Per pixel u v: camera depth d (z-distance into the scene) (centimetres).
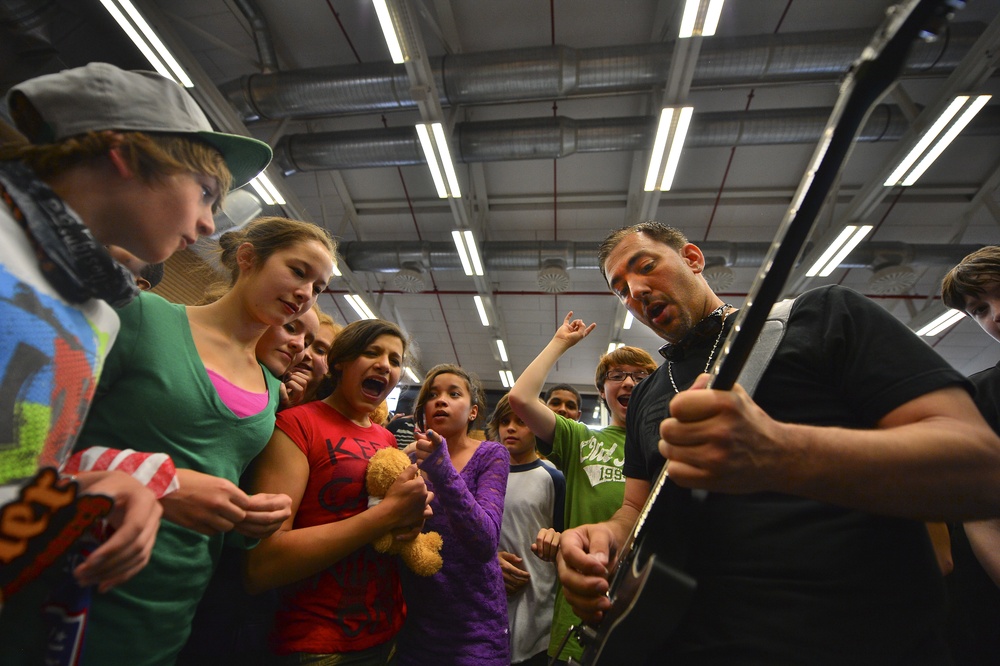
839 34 418
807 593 74
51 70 398
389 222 729
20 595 61
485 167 636
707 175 616
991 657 130
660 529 82
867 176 594
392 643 139
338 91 462
